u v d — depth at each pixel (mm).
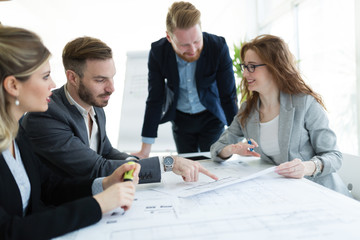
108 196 614
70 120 1023
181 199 729
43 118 959
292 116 1128
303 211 603
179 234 523
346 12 2174
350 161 1158
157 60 1675
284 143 1142
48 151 957
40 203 807
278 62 1151
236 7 3414
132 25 3367
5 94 649
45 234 519
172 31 1405
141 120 2916
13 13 3223
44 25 3268
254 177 869
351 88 2164
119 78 3490
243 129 1333
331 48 2377
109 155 1342
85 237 531
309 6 2645
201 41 1462
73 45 1039
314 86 2635
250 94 1300
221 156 1218
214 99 1782
